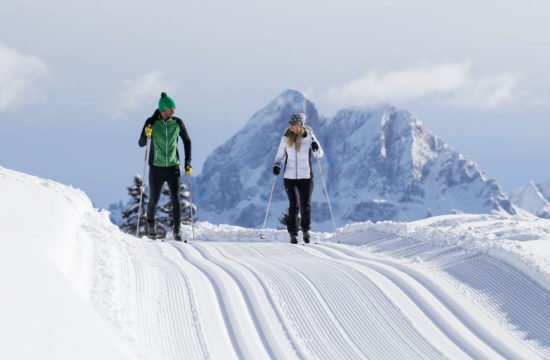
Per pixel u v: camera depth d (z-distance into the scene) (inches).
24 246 423.8
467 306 543.5
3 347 275.7
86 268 492.1
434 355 466.9
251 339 484.4
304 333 502.3
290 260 733.9
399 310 545.0
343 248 792.9
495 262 622.8
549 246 658.8
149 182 922.1
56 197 636.7
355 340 491.8
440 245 721.0
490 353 468.4
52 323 319.3
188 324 500.1
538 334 495.8
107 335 333.7
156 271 613.3
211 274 637.9
